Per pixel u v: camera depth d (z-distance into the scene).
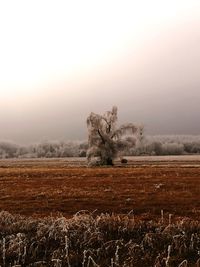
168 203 24.23
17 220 13.87
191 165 72.38
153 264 9.78
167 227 12.16
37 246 10.89
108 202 24.83
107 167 69.19
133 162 93.75
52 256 10.12
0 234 12.30
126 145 78.19
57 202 25.09
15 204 24.66
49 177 44.91
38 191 31.03
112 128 78.19
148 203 24.28
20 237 11.33
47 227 12.32
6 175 48.84
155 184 34.81
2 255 10.38
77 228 12.33
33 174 50.03
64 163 98.75
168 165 73.31
